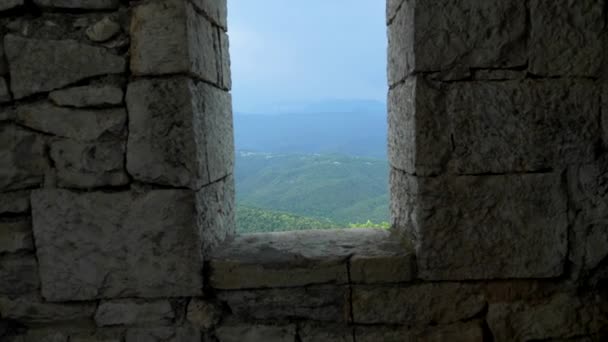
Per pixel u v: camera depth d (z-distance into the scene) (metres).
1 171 1.80
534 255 1.81
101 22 1.74
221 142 2.19
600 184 1.77
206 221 1.93
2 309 1.89
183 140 1.77
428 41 1.73
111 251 1.83
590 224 1.79
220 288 1.89
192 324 1.89
